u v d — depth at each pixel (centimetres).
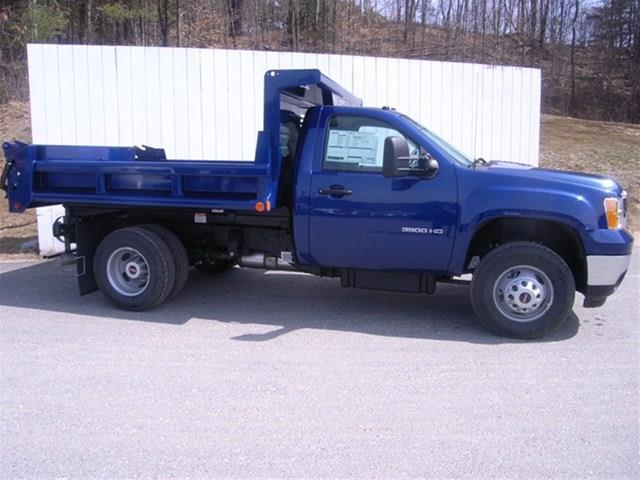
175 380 456
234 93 998
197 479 324
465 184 550
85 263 668
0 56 2033
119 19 2427
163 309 652
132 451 353
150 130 995
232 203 590
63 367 482
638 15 4138
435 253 566
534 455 348
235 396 428
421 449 355
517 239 591
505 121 1095
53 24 2122
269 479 324
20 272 832
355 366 485
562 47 4200
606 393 432
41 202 666
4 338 554
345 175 579
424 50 3569
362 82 1035
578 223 530
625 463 340
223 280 782
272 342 544
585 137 1994
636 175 1500
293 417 396
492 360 498
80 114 982
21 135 1534
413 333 570
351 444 361
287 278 795
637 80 3859
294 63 1008
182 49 984
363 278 605
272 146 580
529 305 543
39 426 384
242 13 3188
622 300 679
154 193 625
